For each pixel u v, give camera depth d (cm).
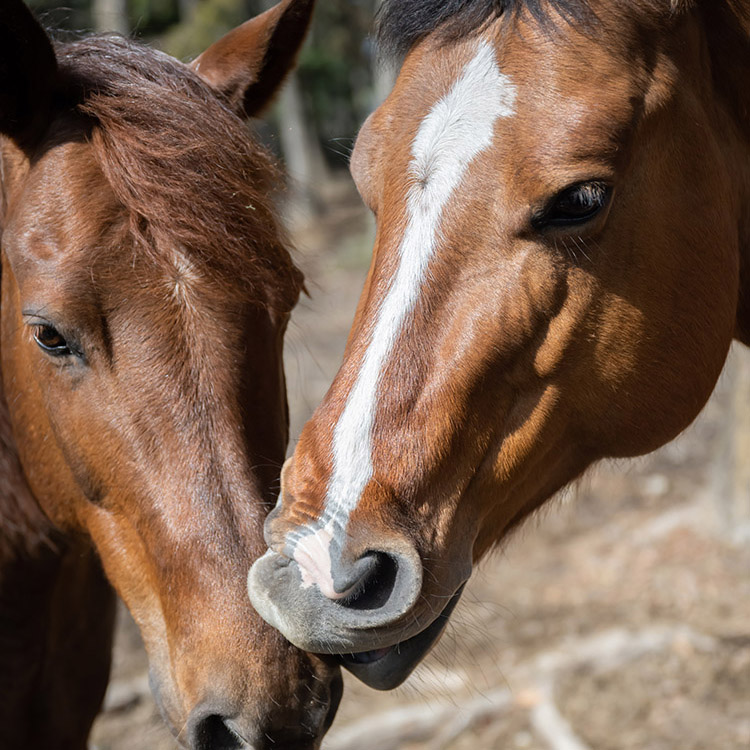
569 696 526
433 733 528
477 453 224
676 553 679
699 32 244
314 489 210
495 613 644
